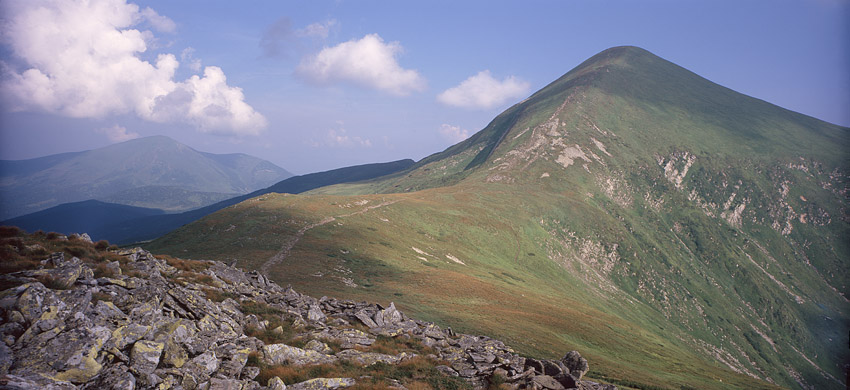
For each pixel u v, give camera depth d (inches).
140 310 815.7
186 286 1194.0
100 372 620.4
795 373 7549.2
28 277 797.2
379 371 1054.4
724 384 3105.3
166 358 727.7
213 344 872.9
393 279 3946.9
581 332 3602.4
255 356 927.7
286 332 1188.5
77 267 881.5
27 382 536.7
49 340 623.5
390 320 1615.4
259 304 1369.3
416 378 1063.0
